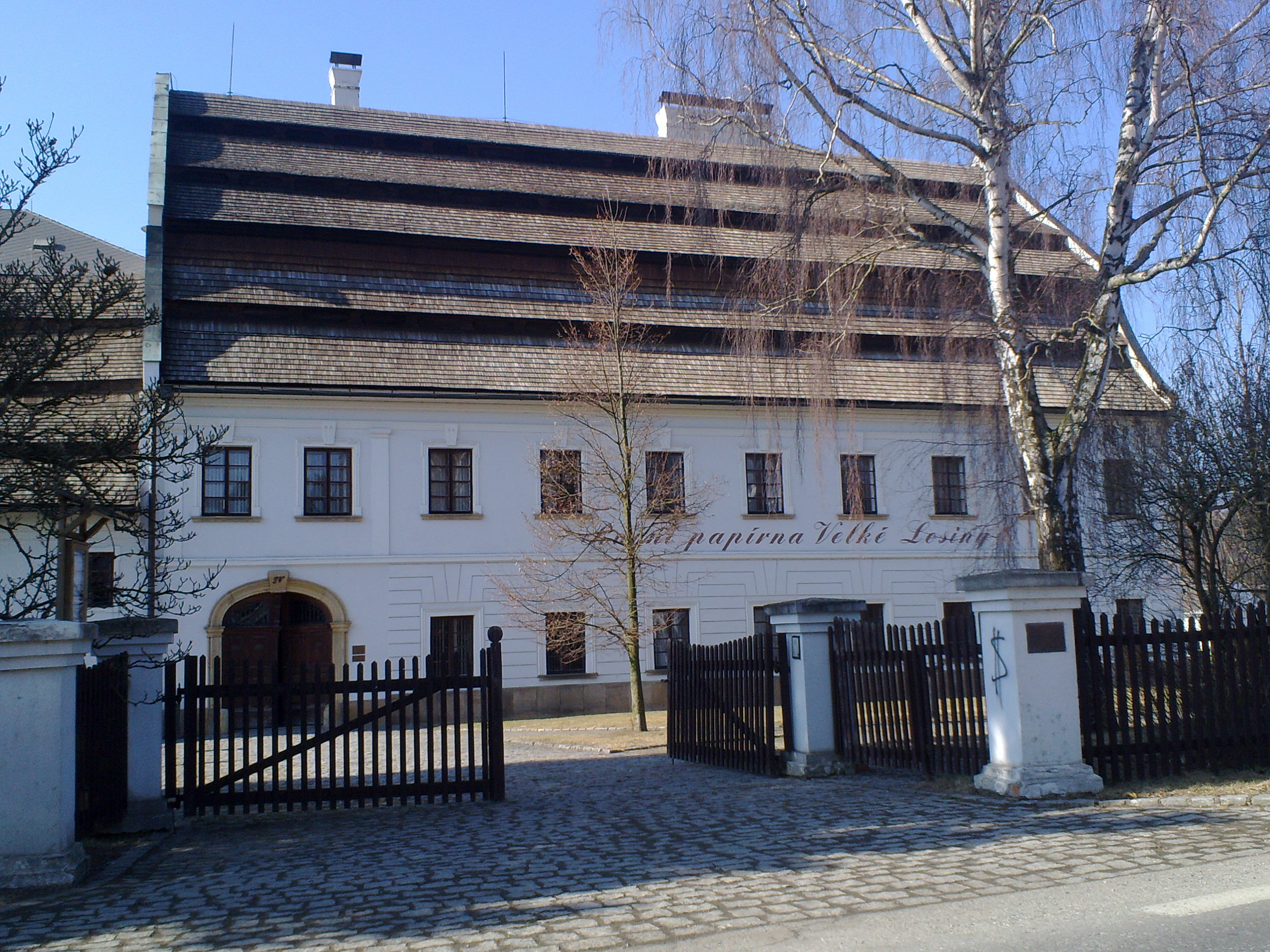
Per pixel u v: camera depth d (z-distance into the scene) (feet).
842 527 94.07
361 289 90.02
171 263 86.63
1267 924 17.31
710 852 25.58
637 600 83.61
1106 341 41.83
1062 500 41.16
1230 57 40.60
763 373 49.32
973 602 32.96
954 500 97.91
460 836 29.76
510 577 85.46
